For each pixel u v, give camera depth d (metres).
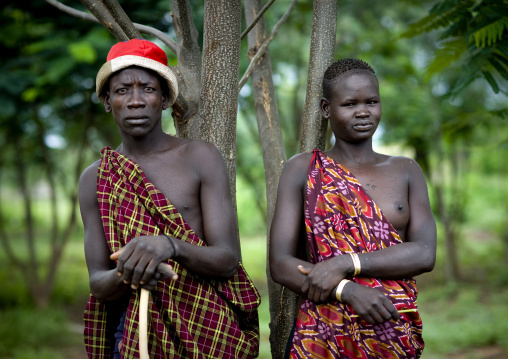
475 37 2.78
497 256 12.20
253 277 10.65
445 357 6.13
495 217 16.59
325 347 1.99
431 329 6.95
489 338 6.55
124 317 2.13
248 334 2.15
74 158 13.41
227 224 2.06
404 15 8.95
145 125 2.03
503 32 2.93
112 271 1.96
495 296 8.81
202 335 2.00
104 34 5.65
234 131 2.54
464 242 13.57
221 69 2.49
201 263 1.93
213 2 2.49
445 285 9.89
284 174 2.20
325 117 2.26
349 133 2.14
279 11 7.56
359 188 2.06
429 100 8.95
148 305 1.95
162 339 1.93
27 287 9.21
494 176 19.69
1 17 5.74
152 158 2.10
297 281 2.02
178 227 1.98
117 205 2.01
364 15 8.92
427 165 9.90
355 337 1.97
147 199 1.99
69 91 7.16
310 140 2.52
